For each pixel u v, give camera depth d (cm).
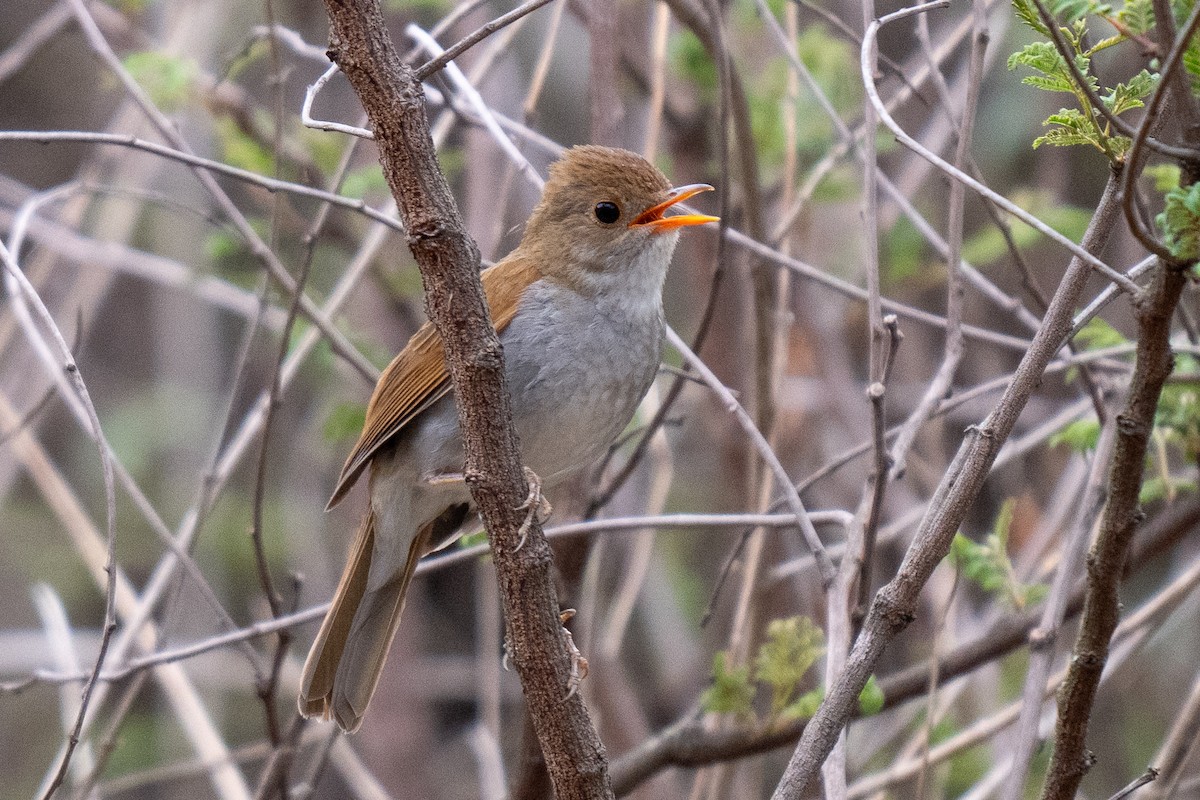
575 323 807
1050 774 562
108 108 1634
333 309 969
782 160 1157
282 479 1438
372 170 1080
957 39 938
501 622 1359
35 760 1477
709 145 1202
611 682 1092
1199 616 1208
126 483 858
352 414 1054
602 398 816
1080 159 1255
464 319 529
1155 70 513
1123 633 859
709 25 964
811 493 1164
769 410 936
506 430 543
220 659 1338
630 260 818
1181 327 1024
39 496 1514
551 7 1188
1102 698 1151
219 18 1284
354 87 517
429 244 521
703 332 835
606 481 1148
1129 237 1086
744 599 893
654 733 1280
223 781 941
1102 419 753
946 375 704
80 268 1241
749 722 842
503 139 814
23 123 1688
